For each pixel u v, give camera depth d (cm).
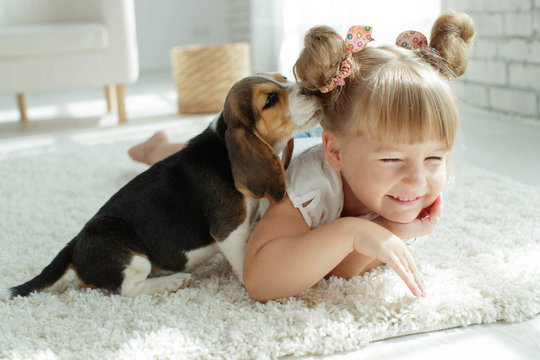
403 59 119
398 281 130
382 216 132
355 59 122
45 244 170
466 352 108
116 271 133
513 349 108
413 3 341
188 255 140
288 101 131
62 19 437
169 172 140
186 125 361
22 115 410
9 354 110
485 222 166
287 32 510
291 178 131
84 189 226
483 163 233
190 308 125
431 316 115
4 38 352
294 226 126
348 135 119
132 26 378
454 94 126
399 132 110
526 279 127
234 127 129
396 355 108
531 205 175
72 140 334
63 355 109
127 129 360
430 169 116
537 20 281
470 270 133
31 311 126
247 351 109
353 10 395
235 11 670
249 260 126
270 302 123
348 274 134
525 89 295
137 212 136
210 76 397
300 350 109
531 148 251
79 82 373
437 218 130
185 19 724
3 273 152
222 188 134
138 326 118
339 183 130
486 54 318
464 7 324
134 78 383
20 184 238
